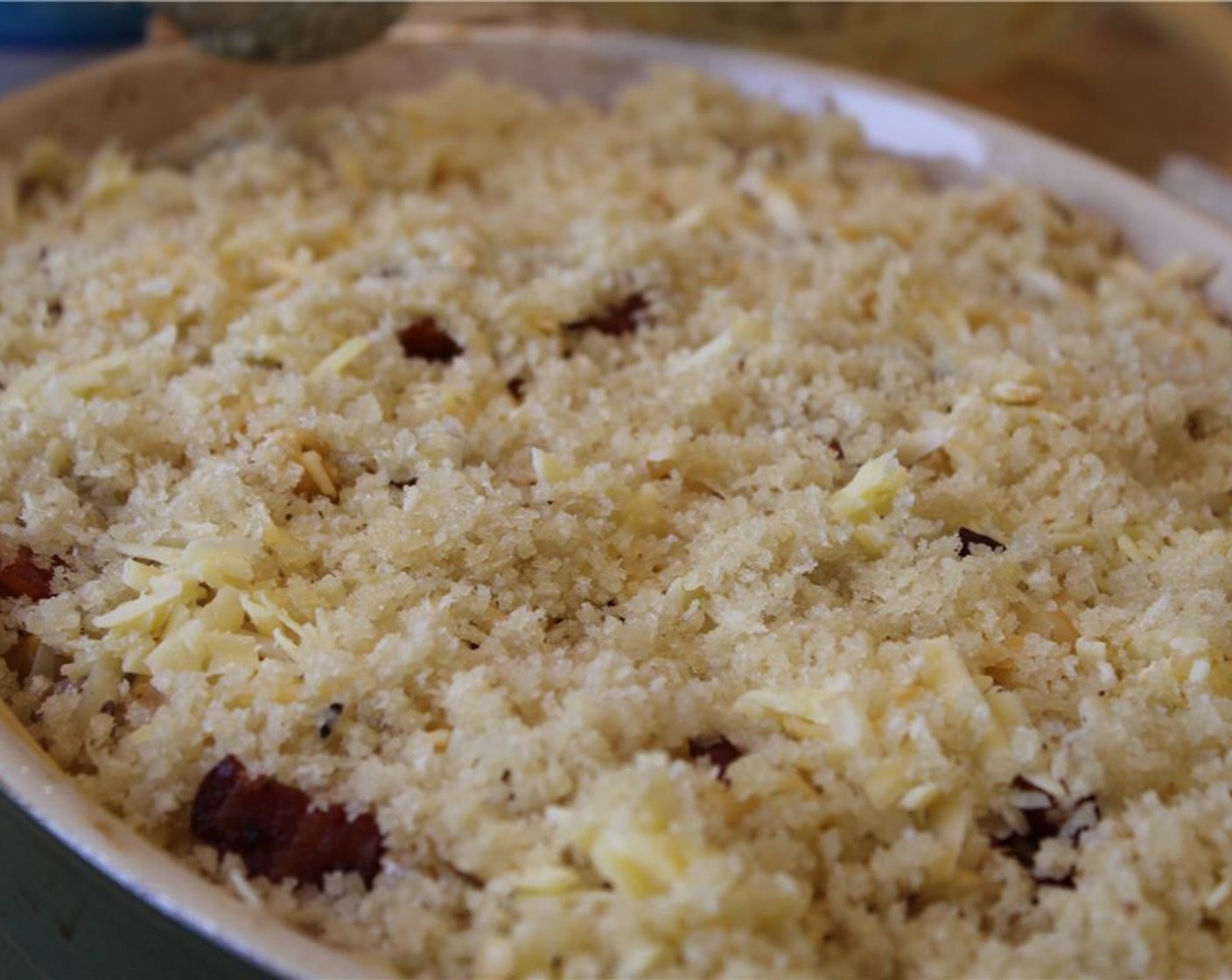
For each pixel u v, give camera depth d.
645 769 0.29
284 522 0.35
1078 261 0.46
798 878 0.29
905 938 0.29
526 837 0.29
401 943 0.29
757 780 0.30
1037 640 0.33
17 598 0.34
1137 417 0.39
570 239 0.44
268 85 0.52
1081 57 0.68
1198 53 0.69
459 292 0.40
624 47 0.53
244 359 0.39
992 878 0.30
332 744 0.31
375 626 0.33
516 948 0.28
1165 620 0.34
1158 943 0.29
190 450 0.36
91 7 0.56
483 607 0.33
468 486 0.35
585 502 0.35
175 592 0.33
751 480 0.36
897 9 0.56
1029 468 0.38
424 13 0.58
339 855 0.30
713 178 0.48
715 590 0.34
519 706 0.31
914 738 0.30
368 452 0.36
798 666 0.32
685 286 0.42
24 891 0.32
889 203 0.47
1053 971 0.28
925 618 0.33
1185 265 0.46
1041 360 0.40
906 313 0.41
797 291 0.42
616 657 0.32
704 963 0.27
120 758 0.31
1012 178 0.50
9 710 0.32
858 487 0.35
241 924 0.28
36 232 0.44
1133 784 0.31
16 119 0.47
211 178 0.46
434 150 0.48
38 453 0.36
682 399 0.38
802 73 0.52
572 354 0.41
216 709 0.31
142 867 0.28
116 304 0.40
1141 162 0.60
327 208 0.45
